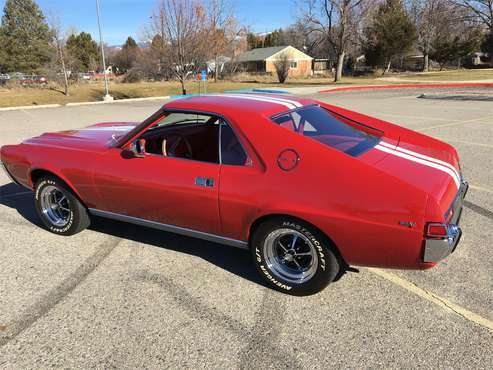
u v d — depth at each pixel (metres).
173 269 3.77
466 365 2.55
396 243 2.75
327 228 2.88
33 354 2.75
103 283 3.56
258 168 3.11
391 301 3.21
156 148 3.76
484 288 3.33
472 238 4.18
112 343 2.83
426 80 38.41
